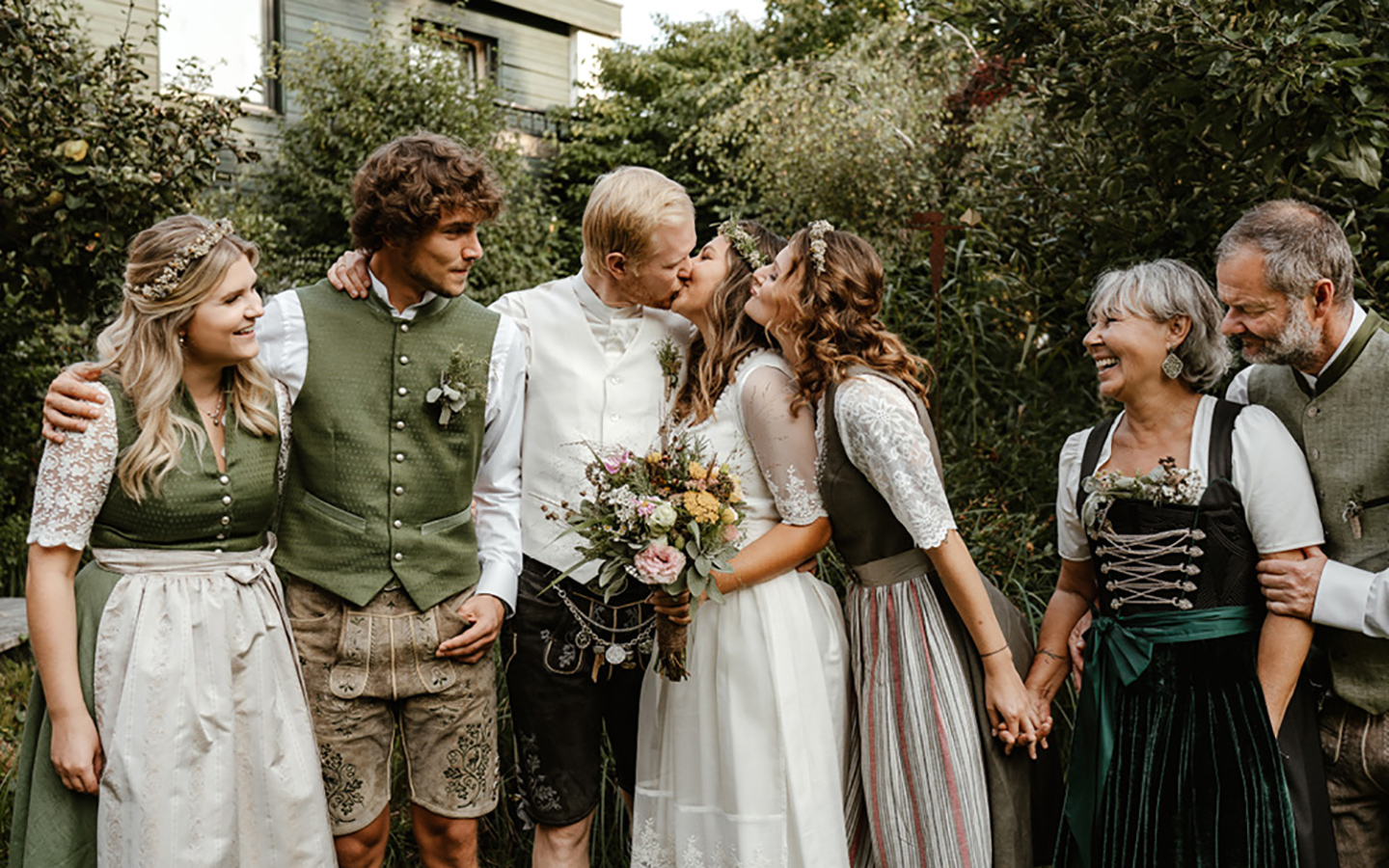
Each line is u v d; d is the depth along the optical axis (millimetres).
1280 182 2658
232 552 2037
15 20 4211
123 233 4238
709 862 2119
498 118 9078
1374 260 2674
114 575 1950
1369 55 2465
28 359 5602
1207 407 2014
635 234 2191
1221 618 1935
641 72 11281
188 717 1907
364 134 8344
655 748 2242
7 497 5703
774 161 7363
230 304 1965
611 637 2303
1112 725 2016
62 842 1898
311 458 2176
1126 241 3053
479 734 2260
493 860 2832
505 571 2285
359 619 2162
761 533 2207
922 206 6086
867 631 2166
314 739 2102
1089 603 2236
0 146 3959
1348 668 1942
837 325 2111
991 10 3127
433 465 2215
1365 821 2012
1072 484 2152
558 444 2324
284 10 8719
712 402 2246
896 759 2092
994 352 4266
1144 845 1944
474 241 2146
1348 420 1935
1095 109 2973
